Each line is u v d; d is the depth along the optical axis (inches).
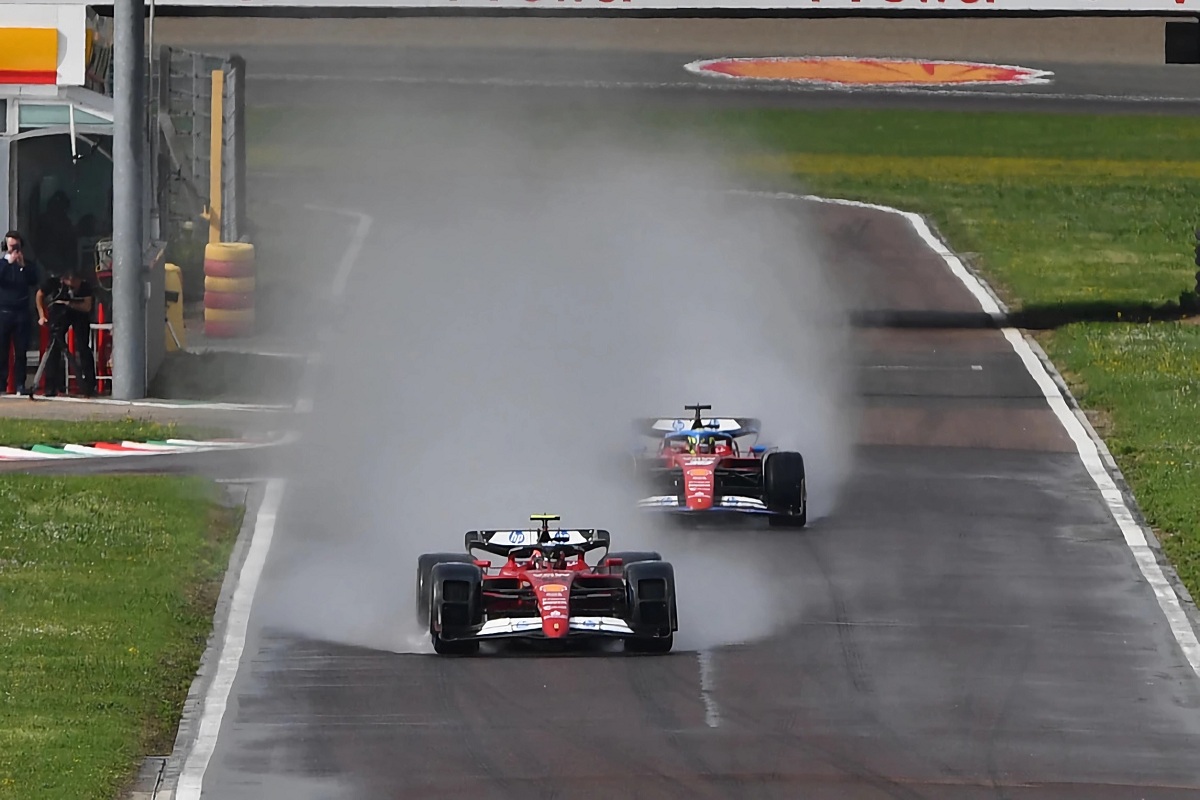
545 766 2011.6
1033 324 5236.2
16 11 4717.0
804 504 3110.2
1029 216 7130.9
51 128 4717.0
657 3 4879.4
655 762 2023.9
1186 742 2135.8
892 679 2353.6
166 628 2527.1
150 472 3467.0
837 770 2007.9
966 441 3860.7
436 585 2389.3
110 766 1984.5
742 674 2359.7
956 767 2027.6
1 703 2159.2
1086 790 1962.4
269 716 2194.9
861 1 4913.9
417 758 2041.1
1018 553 3004.4
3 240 4185.5
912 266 6117.1
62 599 2623.0
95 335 4377.5
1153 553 3009.4
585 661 2412.6
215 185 5506.9
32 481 3309.5
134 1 4052.7
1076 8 4881.9
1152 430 3922.2
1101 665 2438.5
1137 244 6668.3
